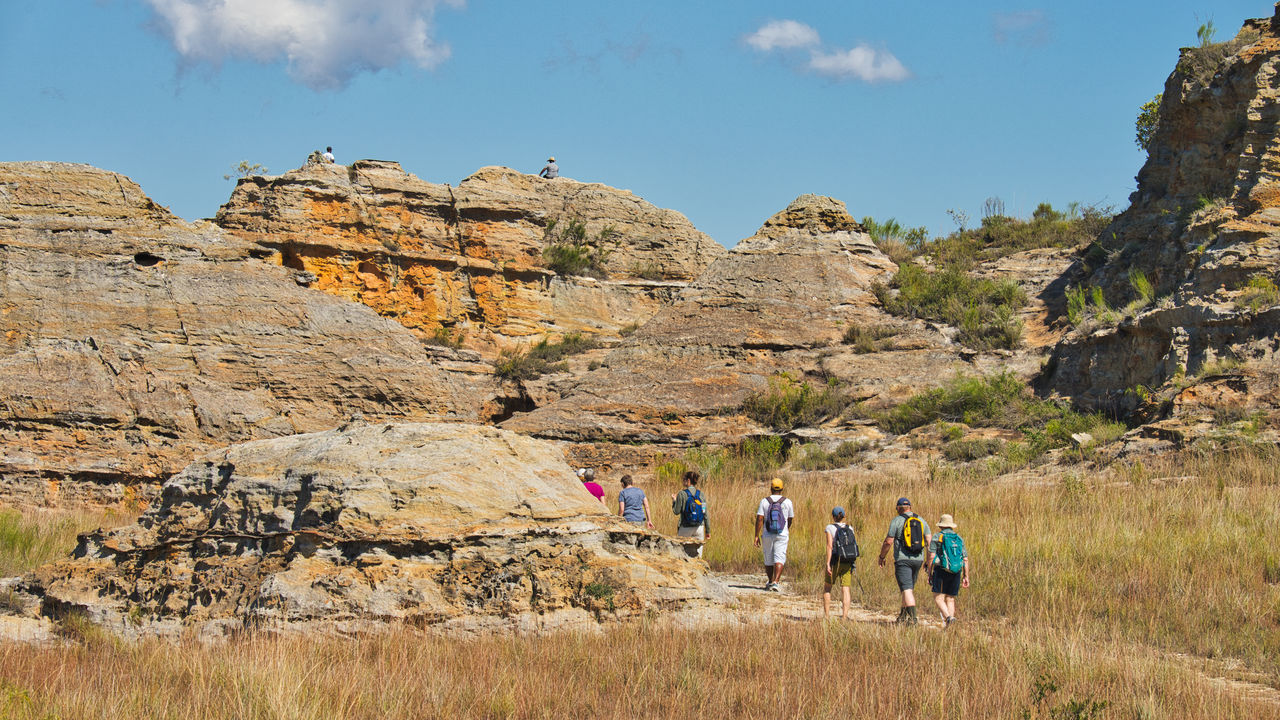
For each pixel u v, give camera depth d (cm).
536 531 1305
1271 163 2891
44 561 1775
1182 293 2764
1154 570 1488
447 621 1204
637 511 1742
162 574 1297
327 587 1205
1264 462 2108
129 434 3052
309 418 3394
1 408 2959
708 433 3500
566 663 1047
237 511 1326
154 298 3369
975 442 2838
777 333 3794
